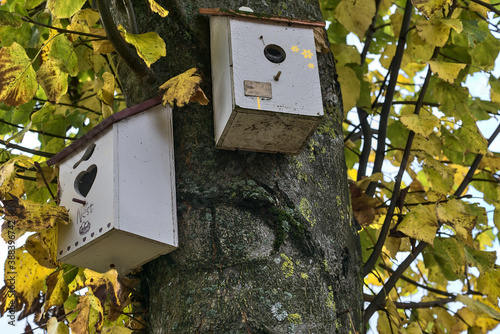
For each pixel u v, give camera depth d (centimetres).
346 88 336
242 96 225
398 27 382
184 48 252
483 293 334
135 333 231
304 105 231
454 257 324
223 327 199
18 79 255
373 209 304
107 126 237
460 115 322
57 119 347
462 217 291
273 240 218
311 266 219
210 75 249
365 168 350
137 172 230
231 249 214
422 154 319
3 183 242
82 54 339
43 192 312
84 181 255
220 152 233
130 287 239
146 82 252
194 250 217
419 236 282
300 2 271
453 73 295
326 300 215
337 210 241
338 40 408
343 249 234
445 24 304
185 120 241
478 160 346
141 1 264
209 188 226
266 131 229
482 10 361
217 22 249
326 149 251
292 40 246
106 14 234
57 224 249
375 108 366
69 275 286
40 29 335
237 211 221
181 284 214
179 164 234
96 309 231
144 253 227
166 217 225
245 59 234
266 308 204
